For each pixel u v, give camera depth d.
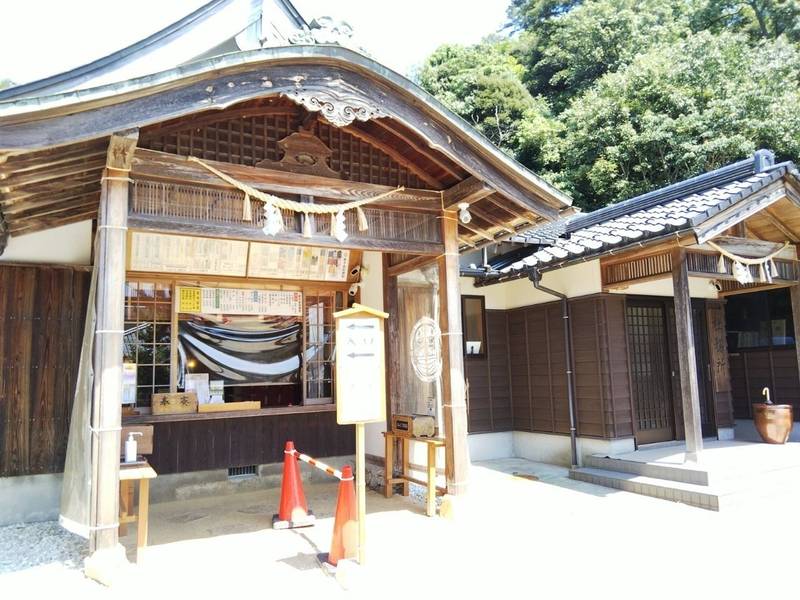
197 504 6.97
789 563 4.59
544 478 8.23
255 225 5.14
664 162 19.45
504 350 10.31
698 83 19.48
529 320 9.91
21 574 4.50
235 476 7.68
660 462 7.46
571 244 8.49
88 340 4.80
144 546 4.70
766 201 7.34
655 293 9.34
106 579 4.09
